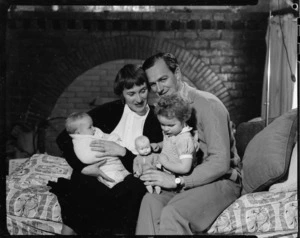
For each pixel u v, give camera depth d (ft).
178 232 10.41
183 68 31.83
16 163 18.54
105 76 32.86
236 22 31.53
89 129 11.82
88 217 11.32
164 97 11.09
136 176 11.44
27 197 12.21
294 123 11.96
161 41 31.89
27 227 11.92
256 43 31.58
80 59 31.91
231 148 12.23
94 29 31.91
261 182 11.89
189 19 31.65
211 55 31.73
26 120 31.07
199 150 11.59
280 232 11.11
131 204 11.10
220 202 11.18
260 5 31.07
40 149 29.12
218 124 11.30
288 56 21.48
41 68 31.65
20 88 31.17
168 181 10.91
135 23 31.83
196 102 11.51
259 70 31.55
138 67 12.05
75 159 11.77
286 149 11.80
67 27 31.76
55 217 11.98
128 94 12.04
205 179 10.98
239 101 31.65
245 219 11.11
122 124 12.24
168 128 10.96
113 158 11.72
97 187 11.44
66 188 11.60
